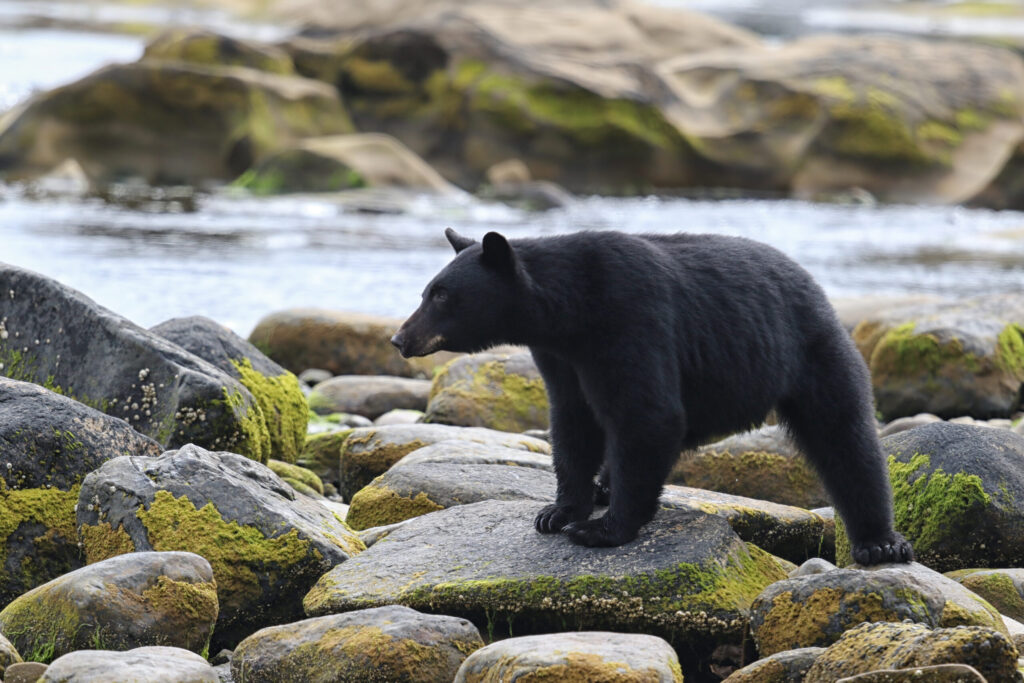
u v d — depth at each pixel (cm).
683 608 1371
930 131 7144
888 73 7362
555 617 1399
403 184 6212
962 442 1697
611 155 6962
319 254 4584
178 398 1811
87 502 1520
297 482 1980
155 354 1862
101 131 6588
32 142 6481
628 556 1430
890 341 2741
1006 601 1488
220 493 1511
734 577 1423
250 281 4022
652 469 1437
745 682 1231
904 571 1336
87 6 16888
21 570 1533
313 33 8844
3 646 1270
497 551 1490
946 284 4250
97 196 5919
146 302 3628
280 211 5669
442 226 5375
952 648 1139
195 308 3591
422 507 1723
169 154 6669
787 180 7050
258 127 6625
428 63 7231
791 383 1529
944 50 7875
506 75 7038
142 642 1326
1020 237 5462
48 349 1938
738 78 7350
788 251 4922
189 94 6600
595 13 8231
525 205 6122
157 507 1485
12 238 4544
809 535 1709
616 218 5769
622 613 1380
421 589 1425
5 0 16762
